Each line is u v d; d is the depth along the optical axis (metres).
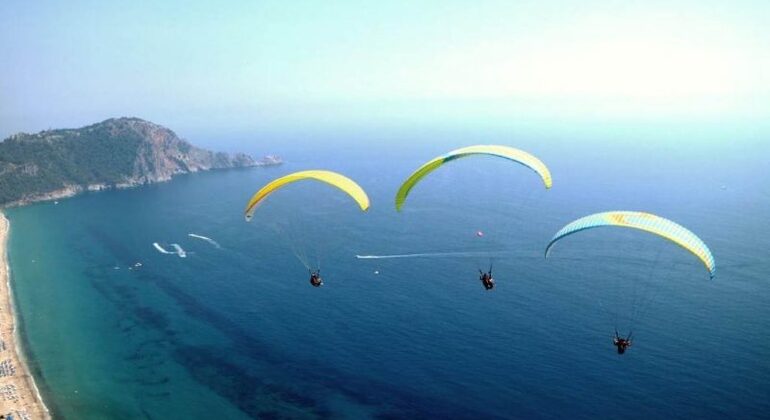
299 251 120.50
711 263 26.14
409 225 143.50
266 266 111.12
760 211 154.50
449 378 63.72
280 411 60.22
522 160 30.81
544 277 97.88
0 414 61.44
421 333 75.75
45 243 136.88
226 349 75.38
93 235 143.75
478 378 63.19
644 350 67.75
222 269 110.38
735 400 56.34
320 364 69.31
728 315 77.81
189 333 81.12
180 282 103.81
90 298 97.69
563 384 60.97
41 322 87.75
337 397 61.91
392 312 83.88
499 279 97.44
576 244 119.12
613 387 59.81
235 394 64.19
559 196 187.88
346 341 74.81
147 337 80.62
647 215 28.30
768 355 65.25
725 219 145.00
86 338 81.19
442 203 174.88
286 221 152.00
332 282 99.31
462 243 123.69
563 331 74.38
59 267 116.38
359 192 33.62
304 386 64.69
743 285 90.69
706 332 72.38
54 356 75.81
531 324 76.94
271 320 83.75
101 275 110.25
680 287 90.44
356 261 111.94
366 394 61.94
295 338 77.06
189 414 60.81
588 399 57.88
